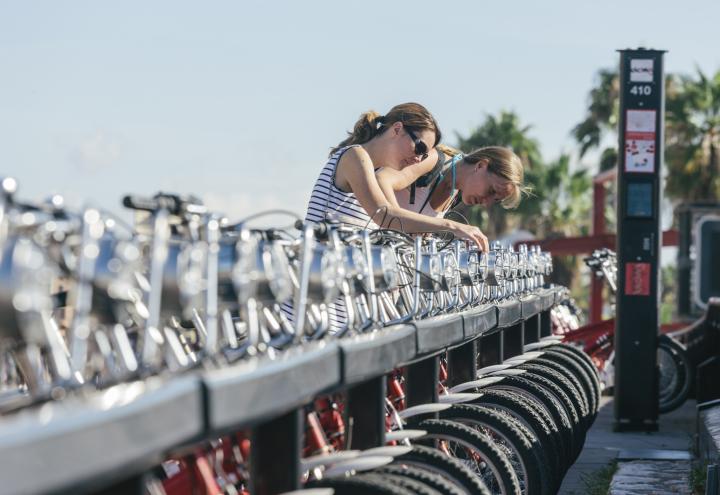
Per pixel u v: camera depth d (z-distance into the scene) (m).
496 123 74.75
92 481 3.63
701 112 64.25
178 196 4.97
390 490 6.11
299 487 5.79
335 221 6.71
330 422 7.73
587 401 13.67
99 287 4.41
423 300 8.63
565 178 73.31
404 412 8.41
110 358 4.71
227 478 6.04
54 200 4.38
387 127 10.14
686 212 42.09
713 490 11.16
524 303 12.43
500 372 11.27
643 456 15.66
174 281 4.78
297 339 5.81
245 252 5.16
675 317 42.84
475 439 8.26
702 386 19.17
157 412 3.98
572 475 14.41
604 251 20.34
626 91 18.11
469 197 11.66
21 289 3.87
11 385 5.41
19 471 3.24
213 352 5.00
